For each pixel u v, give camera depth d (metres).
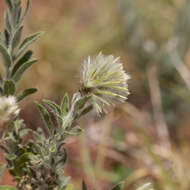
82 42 1.29
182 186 0.91
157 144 1.11
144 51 1.18
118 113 0.98
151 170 0.91
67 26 1.33
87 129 1.00
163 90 1.18
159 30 1.32
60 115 0.40
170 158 0.97
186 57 1.21
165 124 1.08
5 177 0.87
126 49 1.24
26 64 0.40
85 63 0.40
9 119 0.38
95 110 0.40
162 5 1.37
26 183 0.41
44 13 1.38
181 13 1.15
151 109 1.17
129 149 1.04
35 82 1.11
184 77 1.08
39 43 1.21
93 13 1.46
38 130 0.42
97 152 1.04
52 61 1.19
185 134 1.17
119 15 1.26
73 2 1.47
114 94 0.39
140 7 1.31
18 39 0.40
